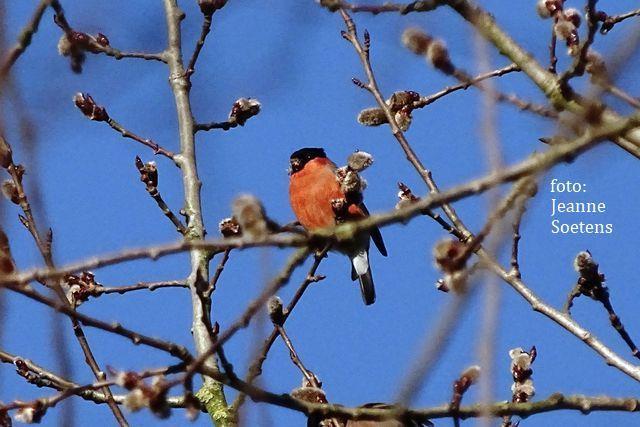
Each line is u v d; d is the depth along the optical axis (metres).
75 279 10.11
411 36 6.96
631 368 8.51
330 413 7.26
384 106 9.88
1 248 5.75
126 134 11.09
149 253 5.48
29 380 8.73
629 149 7.36
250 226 5.59
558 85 7.16
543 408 7.29
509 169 5.10
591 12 6.92
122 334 6.38
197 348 9.77
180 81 11.61
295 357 8.91
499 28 7.53
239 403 7.30
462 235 9.23
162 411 6.50
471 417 7.10
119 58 10.03
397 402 4.71
